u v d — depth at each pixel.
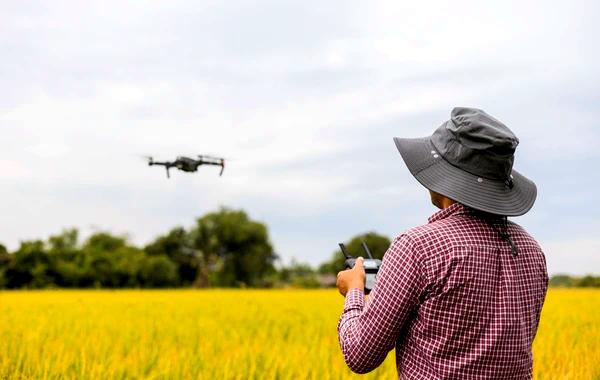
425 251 2.35
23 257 74.50
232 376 7.12
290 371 7.12
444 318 2.33
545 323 12.03
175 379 7.07
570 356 7.99
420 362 2.38
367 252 2.85
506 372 2.36
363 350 2.41
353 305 2.54
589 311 16.22
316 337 10.13
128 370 7.41
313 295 33.50
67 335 11.13
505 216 2.42
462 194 2.40
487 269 2.36
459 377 2.33
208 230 106.75
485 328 2.33
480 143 2.40
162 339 10.98
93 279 77.75
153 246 106.94
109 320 15.01
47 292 42.78
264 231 108.19
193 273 106.44
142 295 35.00
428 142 2.57
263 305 21.80
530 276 2.49
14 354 8.25
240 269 105.69
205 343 9.80
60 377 7.11
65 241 88.69
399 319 2.37
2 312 17.75
